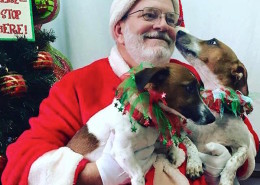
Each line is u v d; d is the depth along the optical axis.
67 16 2.21
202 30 1.81
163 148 1.13
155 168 1.09
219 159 1.11
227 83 1.10
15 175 1.18
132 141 1.01
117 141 1.01
